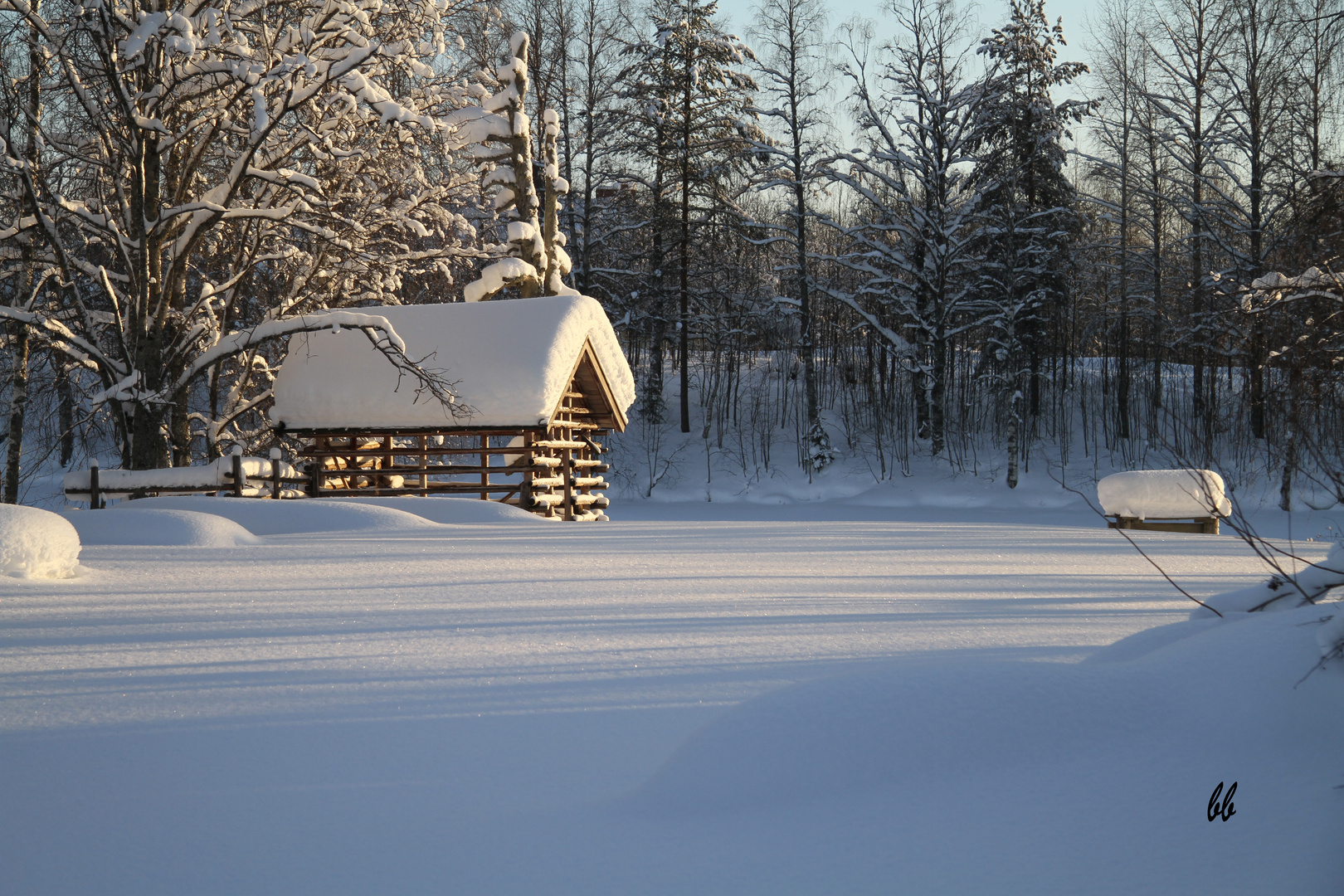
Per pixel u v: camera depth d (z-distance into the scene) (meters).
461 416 18.39
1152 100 38.34
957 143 40.38
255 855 3.13
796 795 3.44
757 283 51.19
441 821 3.40
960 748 3.61
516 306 20.02
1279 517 22.86
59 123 22.09
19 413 21.59
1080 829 3.02
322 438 19.98
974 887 2.70
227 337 18.52
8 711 4.71
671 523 18.97
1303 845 2.77
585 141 43.00
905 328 45.75
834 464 41.69
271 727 4.51
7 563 8.46
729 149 42.06
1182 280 42.16
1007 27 38.34
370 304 25.14
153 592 8.18
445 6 22.00
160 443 19.81
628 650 6.11
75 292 19.39
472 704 4.90
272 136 21.16
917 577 10.12
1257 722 3.62
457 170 26.09
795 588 9.02
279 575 9.20
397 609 7.47
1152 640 5.07
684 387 44.72
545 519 17.11
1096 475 37.12
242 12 20.28
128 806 3.55
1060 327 47.12
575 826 3.33
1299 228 11.70
